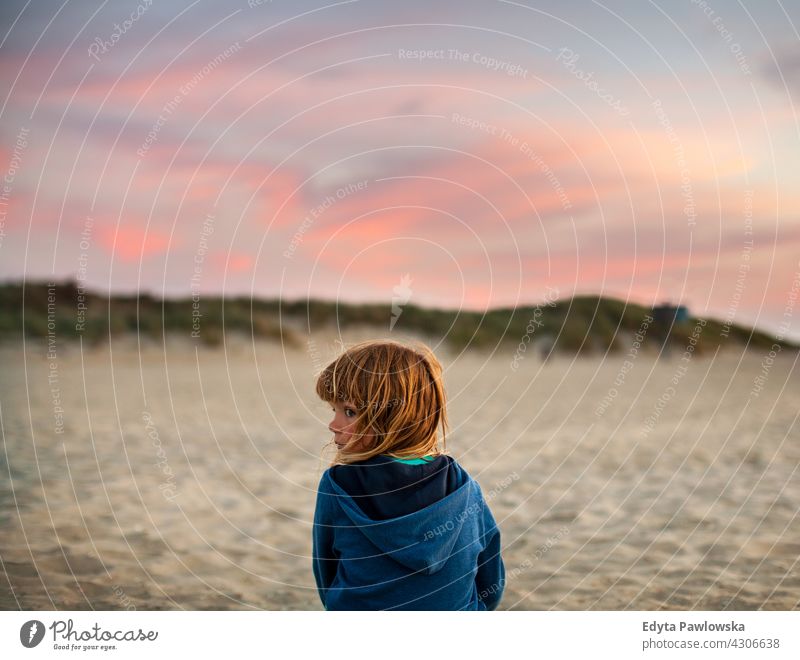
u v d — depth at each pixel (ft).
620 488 15.78
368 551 4.69
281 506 13.92
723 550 11.25
